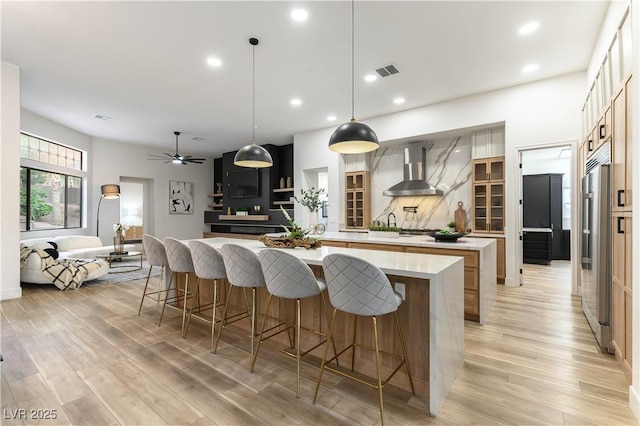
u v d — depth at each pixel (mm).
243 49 3354
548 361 2305
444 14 2783
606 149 2455
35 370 2184
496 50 3418
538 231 6660
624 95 2045
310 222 6891
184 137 7121
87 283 4855
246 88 4398
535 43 3275
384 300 1699
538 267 6207
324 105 5109
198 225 9297
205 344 2652
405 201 6211
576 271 4059
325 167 6562
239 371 2197
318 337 2449
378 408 1788
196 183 9289
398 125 5508
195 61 3609
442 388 1820
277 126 6320
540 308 3545
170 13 2732
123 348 2559
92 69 3795
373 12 2742
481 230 5051
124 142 7531
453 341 2043
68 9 2664
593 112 3318
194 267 2713
